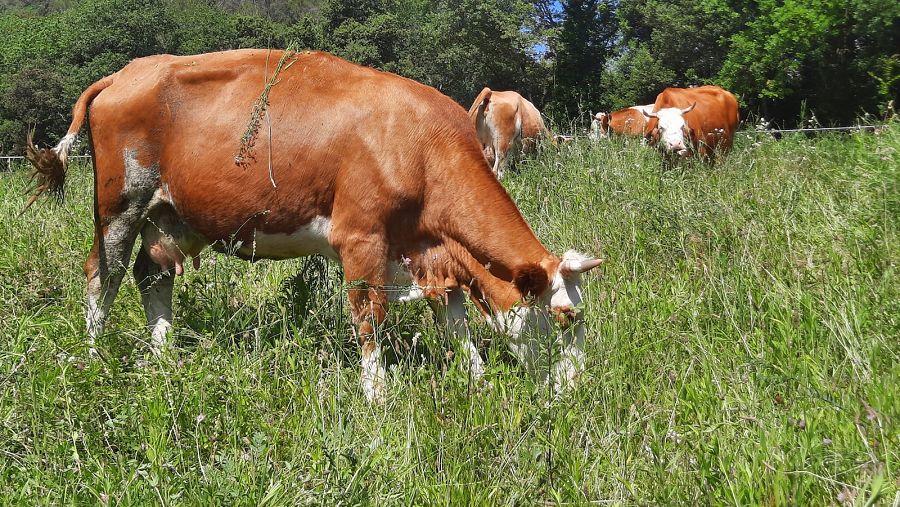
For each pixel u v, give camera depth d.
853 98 27.09
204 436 3.42
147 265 5.54
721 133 11.67
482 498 3.16
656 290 5.45
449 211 4.79
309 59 5.00
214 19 60.62
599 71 42.38
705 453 3.29
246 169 4.85
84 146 10.82
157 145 5.06
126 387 3.84
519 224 4.83
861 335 4.10
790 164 8.03
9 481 3.20
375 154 4.70
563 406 3.72
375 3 50.06
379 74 4.95
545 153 9.59
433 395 3.79
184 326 4.91
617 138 11.60
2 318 4.46
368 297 4.79
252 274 6.13
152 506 2.92
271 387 4.04
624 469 3.31
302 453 3.31
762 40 27.64
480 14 40.41
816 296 4.73
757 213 6.14
